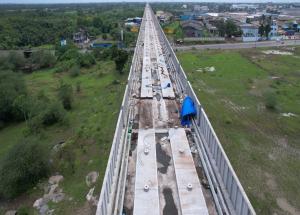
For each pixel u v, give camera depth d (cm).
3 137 1956
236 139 1608
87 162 1420
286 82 2652
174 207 694
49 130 1889
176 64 1772
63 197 1203
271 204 1109
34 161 1298
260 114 1970
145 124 1096
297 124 1822
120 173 795
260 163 1377
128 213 694
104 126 1773
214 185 762
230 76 2852
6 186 1241
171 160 870
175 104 1293
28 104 2155
